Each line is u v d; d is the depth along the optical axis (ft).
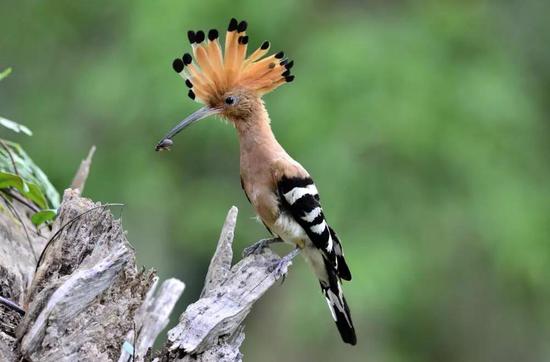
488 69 51.52
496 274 53.16
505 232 49.49
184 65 24.91
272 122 48.39
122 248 18.22
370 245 47.32
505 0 57.77
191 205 51.42
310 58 49.32
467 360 54.29
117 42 53.62
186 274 54.03
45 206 23.88
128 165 50.44
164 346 18.67
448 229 50.67
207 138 49.62
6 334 18.42
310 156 47.70
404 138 47.85
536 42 57.21
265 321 54.85
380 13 53.72
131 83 49.52
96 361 17.95
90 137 51.47
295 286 50.06
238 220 51.16
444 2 54.49
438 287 51.06
